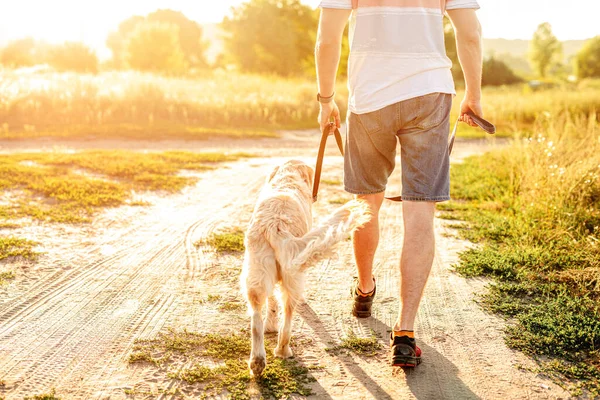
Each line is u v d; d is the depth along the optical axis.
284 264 3.15
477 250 5.61
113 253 5.51
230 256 5.50
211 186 9.05
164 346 3.59
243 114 21.58
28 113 18.19
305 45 56.03
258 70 52.25
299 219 3.47
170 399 2.99
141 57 40.38
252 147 15.80
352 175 3.58
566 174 7.02
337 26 3.29
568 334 3.68
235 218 7.03
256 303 3.19
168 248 5.72
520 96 26.66
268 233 3.24
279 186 3.91
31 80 20.50
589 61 82.44
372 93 3.26
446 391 3.10
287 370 3.30
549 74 97.62
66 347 3.56
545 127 11.05
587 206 6.69
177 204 7.73
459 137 20.42
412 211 3.26
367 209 3.23
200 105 21.00
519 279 4.77
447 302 4.38
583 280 4.57
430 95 3.18
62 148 13.67
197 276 4.93
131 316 4.06
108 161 10.20
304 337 3.77
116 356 3.45
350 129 3.49
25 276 4.78
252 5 54.44
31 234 5.92
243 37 52.78
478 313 4.18
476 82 3.35
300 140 18.11
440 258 5.48
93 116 18.36
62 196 7.43
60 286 4.60
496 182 9.10
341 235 2.99
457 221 7.01
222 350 3.54
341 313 4.19
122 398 2.99
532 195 7.12
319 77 3.48
